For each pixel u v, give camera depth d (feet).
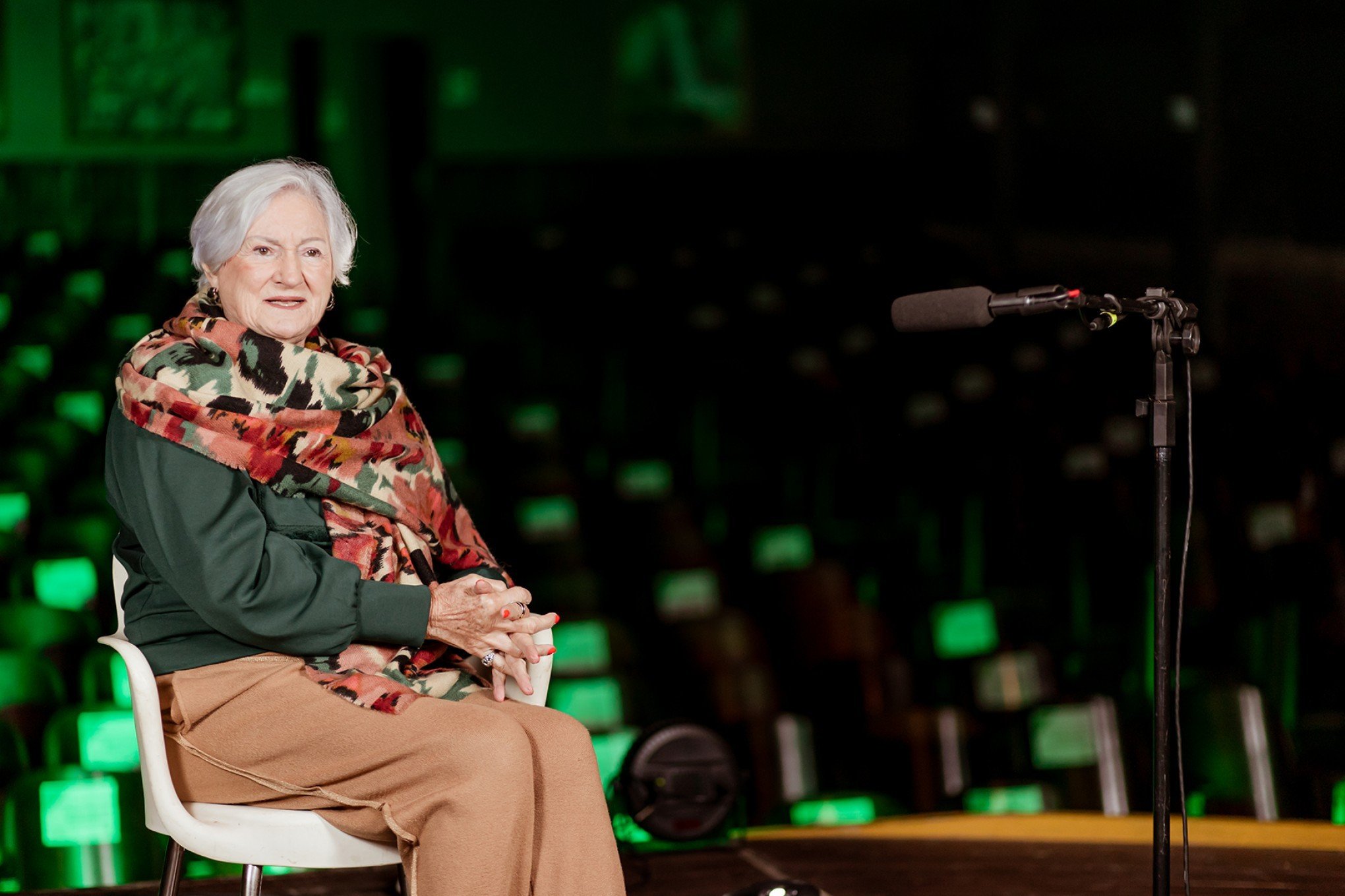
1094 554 35.88
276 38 67.67
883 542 38.29
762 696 30.89
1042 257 56.70
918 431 42.98
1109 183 55.31
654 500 40.14
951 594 35.17
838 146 66.85
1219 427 37.96
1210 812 25.21
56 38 65.67
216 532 12.30
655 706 30.50
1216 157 49.80
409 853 12.03
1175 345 12.51
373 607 12.75
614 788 20.20
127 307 52.11
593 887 11.87
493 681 13.48
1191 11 50.29
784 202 66.90
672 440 45.52
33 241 63.46
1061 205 56.39
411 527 14.21
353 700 12.35
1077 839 21.31
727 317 53.72
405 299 65.51
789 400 45.62
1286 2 48.91
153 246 63.67
